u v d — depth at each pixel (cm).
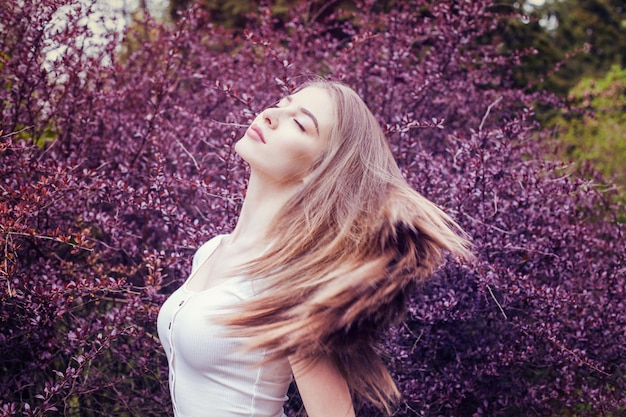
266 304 124
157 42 305
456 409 229
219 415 131
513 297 215
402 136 235
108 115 263
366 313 120
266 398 134
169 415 221
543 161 267
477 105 339
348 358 126
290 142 138
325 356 123
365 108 146
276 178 142
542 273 238
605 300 235
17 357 219
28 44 236
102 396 226
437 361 235
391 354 213
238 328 124
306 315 118
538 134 354
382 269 121
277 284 126
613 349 236
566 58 386
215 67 311
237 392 131
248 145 143
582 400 237
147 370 211
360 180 136
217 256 152
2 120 236
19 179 209
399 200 131
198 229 204
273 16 590
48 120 246
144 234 236
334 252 125
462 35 303
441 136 313
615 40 1398
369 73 298
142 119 275
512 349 224
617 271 241
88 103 253
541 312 219
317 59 354
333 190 134
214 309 131
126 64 308
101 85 257
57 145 251
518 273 213
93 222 212
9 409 186
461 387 222
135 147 246
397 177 142
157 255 197
